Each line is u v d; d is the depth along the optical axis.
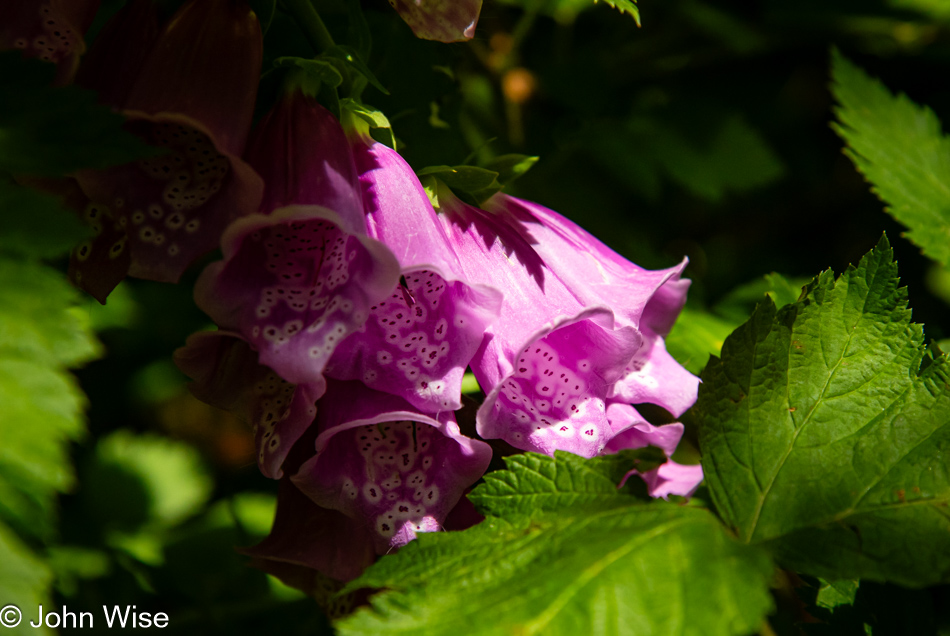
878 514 0.25
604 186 0.50
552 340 0.26
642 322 0.28
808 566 0.25
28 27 0.25
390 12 0.31
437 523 0.25
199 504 0.46
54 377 0.22
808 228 0.64
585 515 0.25
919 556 0.25
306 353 0.24
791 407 0.26
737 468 0.26
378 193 0.25
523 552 0.25
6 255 0.23
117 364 0.48
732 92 0.57
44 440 0.22
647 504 0.26
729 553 0.25
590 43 0.53
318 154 0.25
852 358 0.27
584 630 0.24
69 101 0.24
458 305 0.25
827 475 0.26
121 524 0.43
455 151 0.33
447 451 0.26
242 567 0.37
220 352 0.26
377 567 0.25
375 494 0.25
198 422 0.53
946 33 0.54
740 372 0.26
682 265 0.27
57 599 0.34
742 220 0.64
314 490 0.25
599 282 0.27
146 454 0.46
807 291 0.27
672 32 0.55
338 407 0.25
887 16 0.54
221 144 0.24
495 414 0.25
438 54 0.32
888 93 0.37
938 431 0.26
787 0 0.54
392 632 0.24
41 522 0.22
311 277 0.25
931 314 0.53
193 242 0.24
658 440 0.28
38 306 0.23
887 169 0.36
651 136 0.51
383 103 0.32
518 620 0.24
